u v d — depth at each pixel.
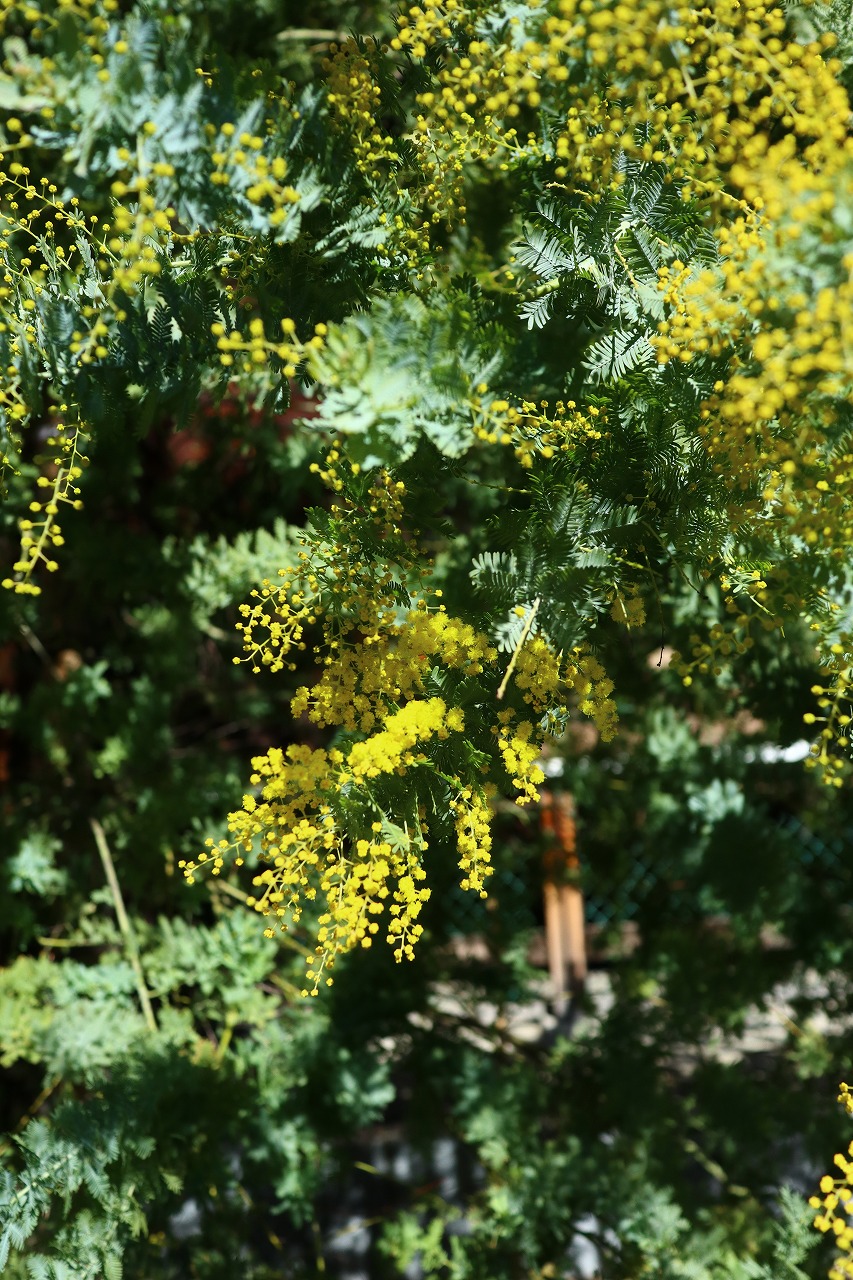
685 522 1.25
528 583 1.24
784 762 2.17
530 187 1.31
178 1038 1.79
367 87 1.28
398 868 1.23
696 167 1.23
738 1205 2.01
